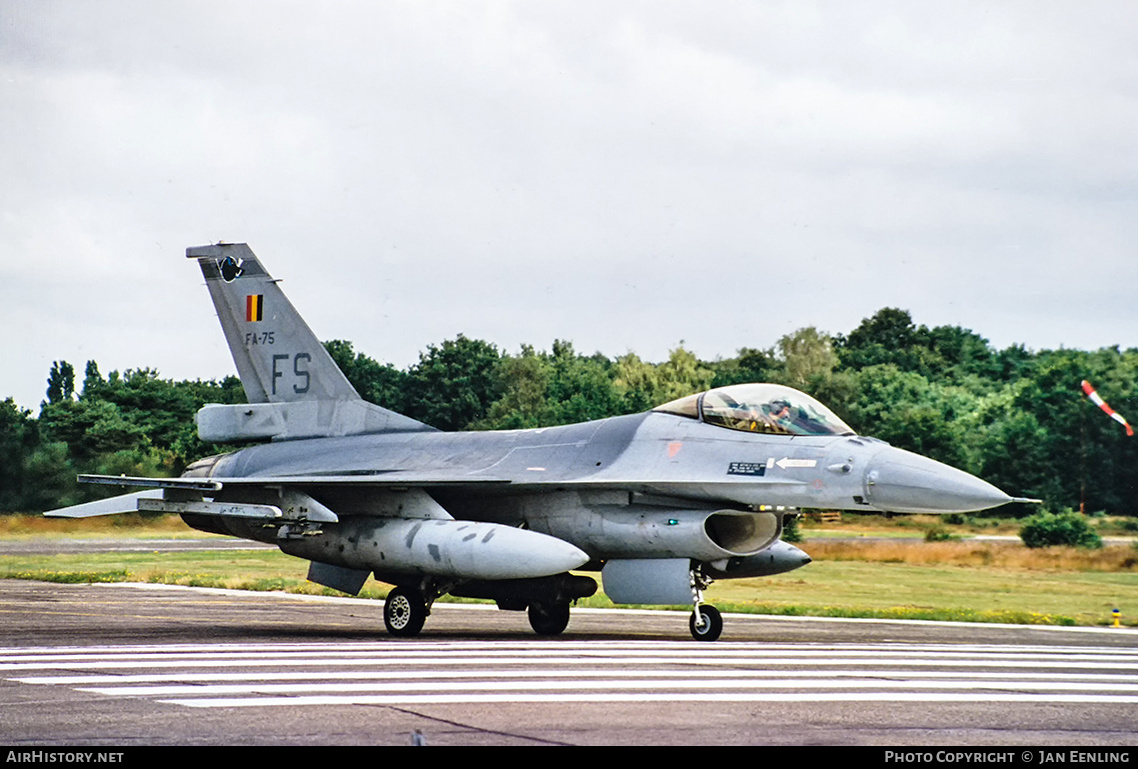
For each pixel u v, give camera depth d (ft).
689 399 201.77
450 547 191.31
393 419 236.02
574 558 184.75
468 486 206.08
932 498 175.94
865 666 142.61
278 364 247.50
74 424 598.75
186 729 95.09
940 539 511.81
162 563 418.92
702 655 154.30
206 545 533.55
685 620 235.81
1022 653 165.27
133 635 184.03
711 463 191.11
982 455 652.89
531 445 212.43
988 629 217.36
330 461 229.86
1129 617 252.01
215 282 255.70
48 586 322.96
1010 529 558.97
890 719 101.81
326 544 207.00
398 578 202.18
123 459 515.91
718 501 191.93
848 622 232.94
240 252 253.03
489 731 94.22
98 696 113.09
